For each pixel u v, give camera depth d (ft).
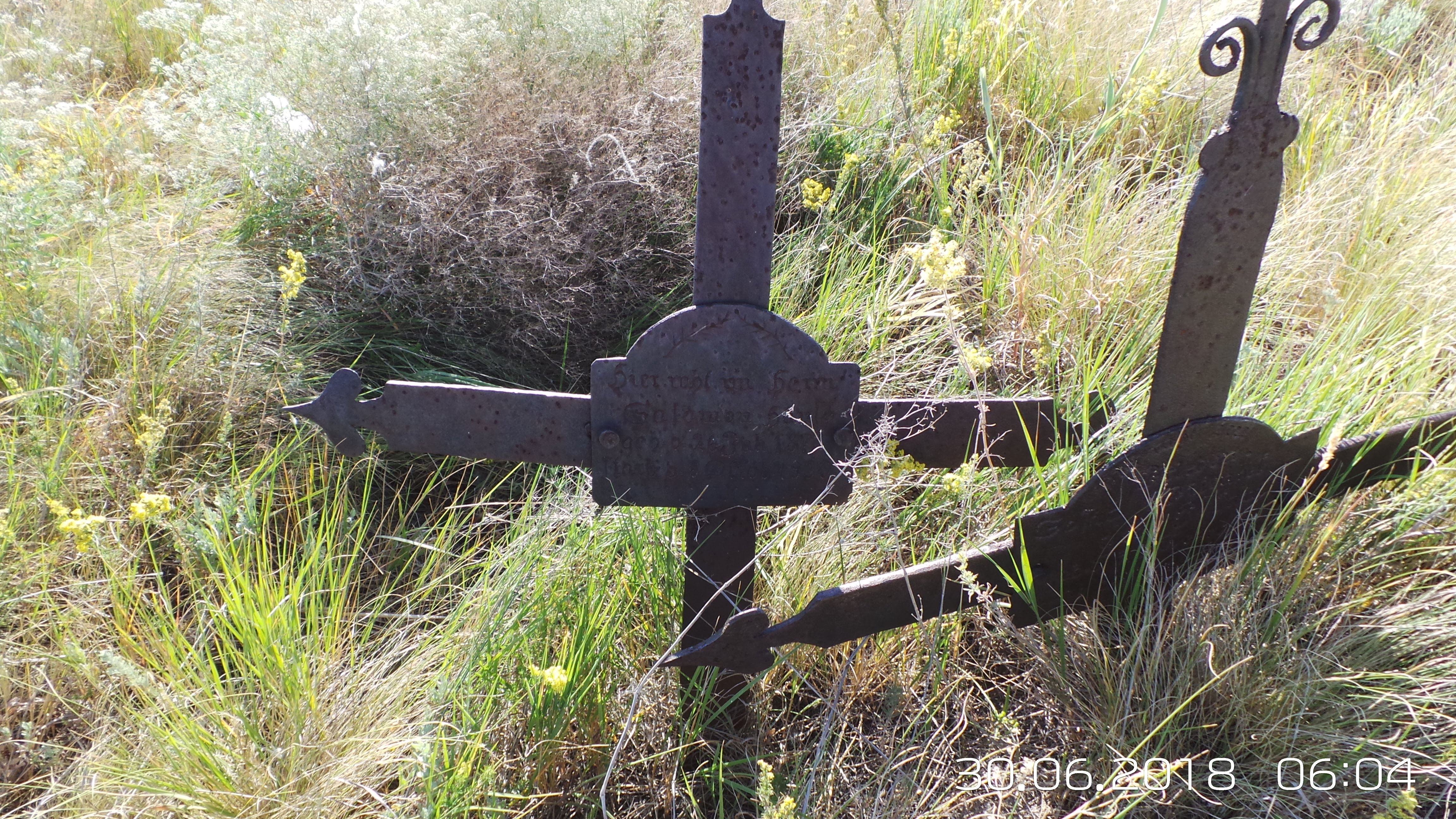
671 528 7.77
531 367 10.63
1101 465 8.52
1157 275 10.33
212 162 11.90
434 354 10.46
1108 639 7.57
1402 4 16.38
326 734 6.78
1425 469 7.80
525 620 7.44
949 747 7.34
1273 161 6.25
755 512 7.14
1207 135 13.28
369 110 10.74
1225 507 7.50
